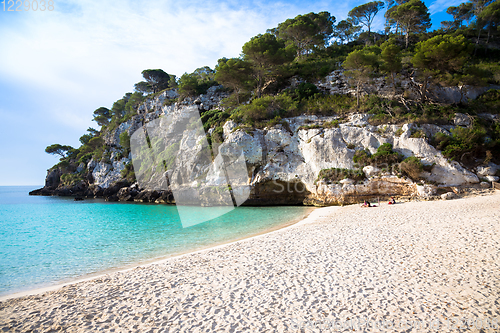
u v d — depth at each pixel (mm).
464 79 28016
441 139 24203
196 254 9016
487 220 10875
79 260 10102
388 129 26406
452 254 6977
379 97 31922
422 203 19766
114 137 54250
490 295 4641
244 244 10078
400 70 32344
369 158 24781
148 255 10266
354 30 56125
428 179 22984
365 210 18562
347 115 29672
